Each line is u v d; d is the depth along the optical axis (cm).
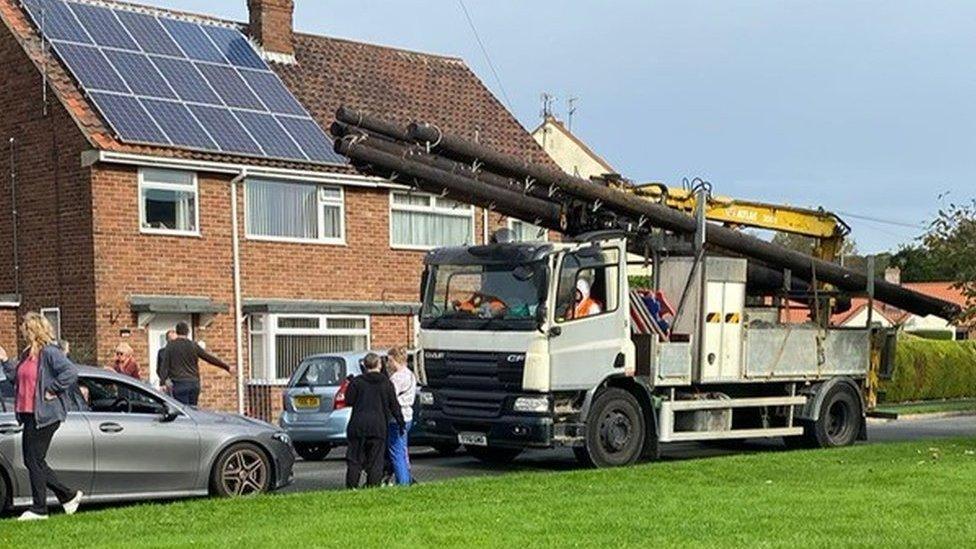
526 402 1611
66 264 2461
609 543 956
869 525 1041
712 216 2002
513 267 1644
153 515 1141
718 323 1802
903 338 3725
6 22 2600
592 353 1647
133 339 2433
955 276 3325
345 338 2756
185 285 2512
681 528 1027
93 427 1270
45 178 2500
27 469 1219
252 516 1127
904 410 3184
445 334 1698
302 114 2853
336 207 2783
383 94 3191
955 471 1453
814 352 1958
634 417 1694
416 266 2911
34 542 994
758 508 1142
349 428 1434
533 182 1698
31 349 1183
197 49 2870
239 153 2580
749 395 1905
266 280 2645
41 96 2512
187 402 1859
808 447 1975
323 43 3238
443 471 1708
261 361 2612
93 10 2773
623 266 1689
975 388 3956
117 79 2592
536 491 1292
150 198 2480
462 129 3228
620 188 1867
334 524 1054
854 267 2206
